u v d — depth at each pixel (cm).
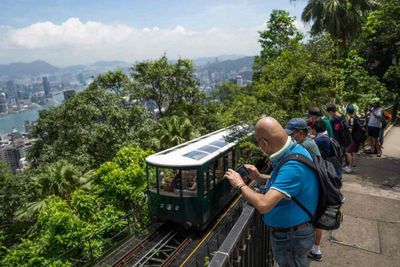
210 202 1324
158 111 3472
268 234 411
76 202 1595
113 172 1686
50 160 2367
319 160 305
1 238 1730
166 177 1298
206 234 1320
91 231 1384
